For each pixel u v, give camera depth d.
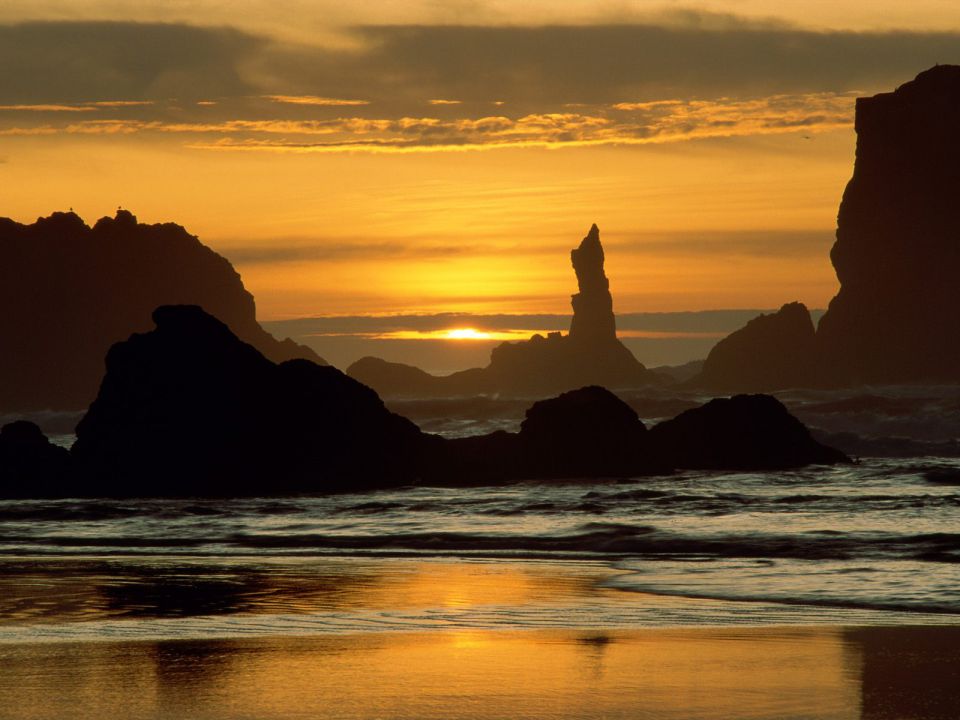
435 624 71.69
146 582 93.81
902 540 120.06
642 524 145.62
